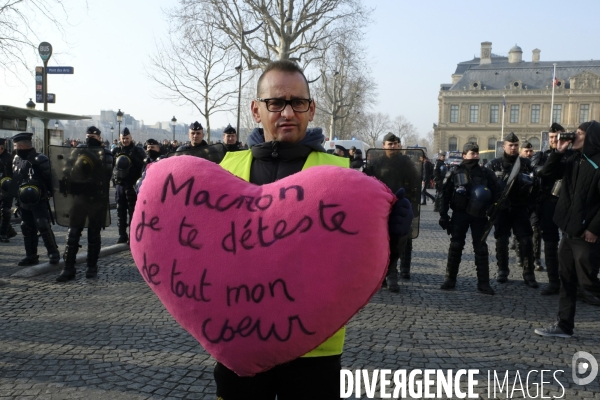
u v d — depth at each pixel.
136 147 8.92
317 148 2.03
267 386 1.90
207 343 1.74
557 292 6.40
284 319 1.66
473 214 6.32
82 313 5.23
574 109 88.38
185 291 1.73
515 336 4.77
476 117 93.06
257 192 1.75
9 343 4.34
